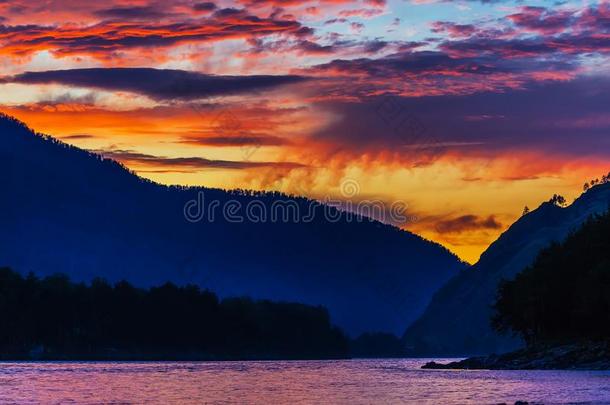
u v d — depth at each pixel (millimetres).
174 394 118875
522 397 100812
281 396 114000
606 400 94688
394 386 129750
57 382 147750
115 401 107500
